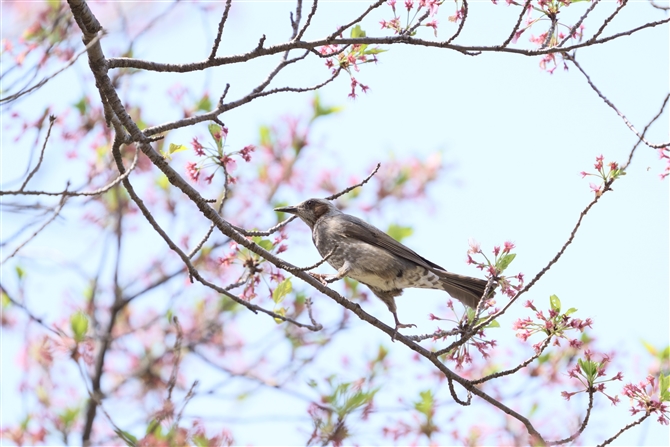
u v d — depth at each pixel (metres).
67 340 12.84
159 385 14.20
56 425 12.29
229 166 9.86
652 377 9.13
